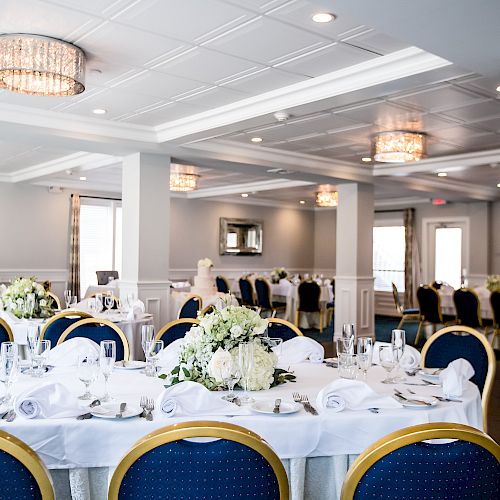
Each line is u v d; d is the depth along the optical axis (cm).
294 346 356
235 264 1464
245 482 171
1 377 241
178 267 1362
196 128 627
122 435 221
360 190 950
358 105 557
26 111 594
